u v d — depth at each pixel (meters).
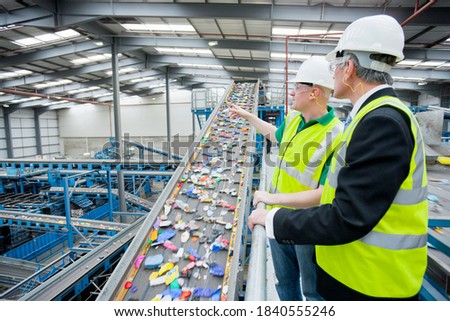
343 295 0.94
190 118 22.31
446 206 1.67
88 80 15.94
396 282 0.84
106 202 13.54
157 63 12.97
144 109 22.86
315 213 0.81
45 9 6.72
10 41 9.05
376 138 0.74
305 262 1.58
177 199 2.21
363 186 0.73
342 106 13.49
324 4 6.38
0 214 8.54
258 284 0.83
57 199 11.22
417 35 7.95
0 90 13.46
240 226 1.83
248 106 4.66
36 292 4.46
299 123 1.72
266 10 6.60
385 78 0.92
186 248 1.73
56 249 10.48
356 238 0.75
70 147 24.20
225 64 12.41
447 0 5.75
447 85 13.27
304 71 1.51
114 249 5.89
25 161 8.77
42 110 21.66
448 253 1.32
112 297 1.38
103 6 6.88
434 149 2.64
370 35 0.90
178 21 8.48
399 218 0.81
